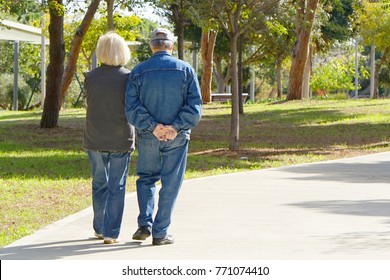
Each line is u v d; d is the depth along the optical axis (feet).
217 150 104.58
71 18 253.65
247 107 191.42
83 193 66.90
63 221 52.90
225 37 278.05
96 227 46.73
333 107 183.62
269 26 110.01
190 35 274.98
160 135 44.01
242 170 84.43
